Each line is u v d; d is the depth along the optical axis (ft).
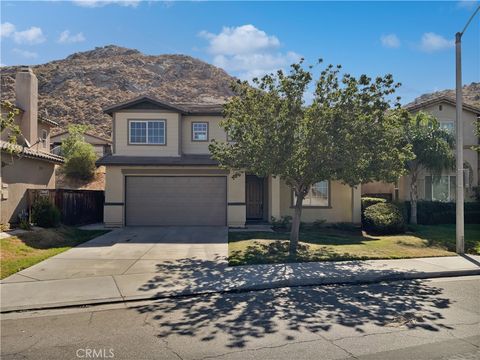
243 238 48.83
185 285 28.27
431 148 59.98
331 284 29.89
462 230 40.55
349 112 37.17
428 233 53.83
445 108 73.46
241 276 30.81
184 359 16.11
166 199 61.21
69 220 57.82
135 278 30.17
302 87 37.47
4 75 232.94
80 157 101.45
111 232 53.72
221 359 16.07
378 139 37.04
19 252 37.96
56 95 241.76
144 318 21.66
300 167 39.32
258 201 70.33
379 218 54.39
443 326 19.94
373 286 29.14
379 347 17.20
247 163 39.40
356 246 44.09
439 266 34.50
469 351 16.72
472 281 30.68
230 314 22.26
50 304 23.99
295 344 17.62
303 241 47.09
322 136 36.29
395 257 38.06
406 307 23.43
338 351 16.78
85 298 25.16
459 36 40.60
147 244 44.93
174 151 62.69
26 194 55.88
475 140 73.56
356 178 38.86
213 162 59.62
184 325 20.40
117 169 60.13
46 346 17.60
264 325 20.27
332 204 64.95
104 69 289.12
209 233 53.06
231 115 40.04
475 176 73.36
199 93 298.56
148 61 334.44
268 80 38.27
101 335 19.01
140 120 62.75
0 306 23.57
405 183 72.74
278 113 38.09
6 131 60.54
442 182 71.92
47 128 83.61
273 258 37.32
